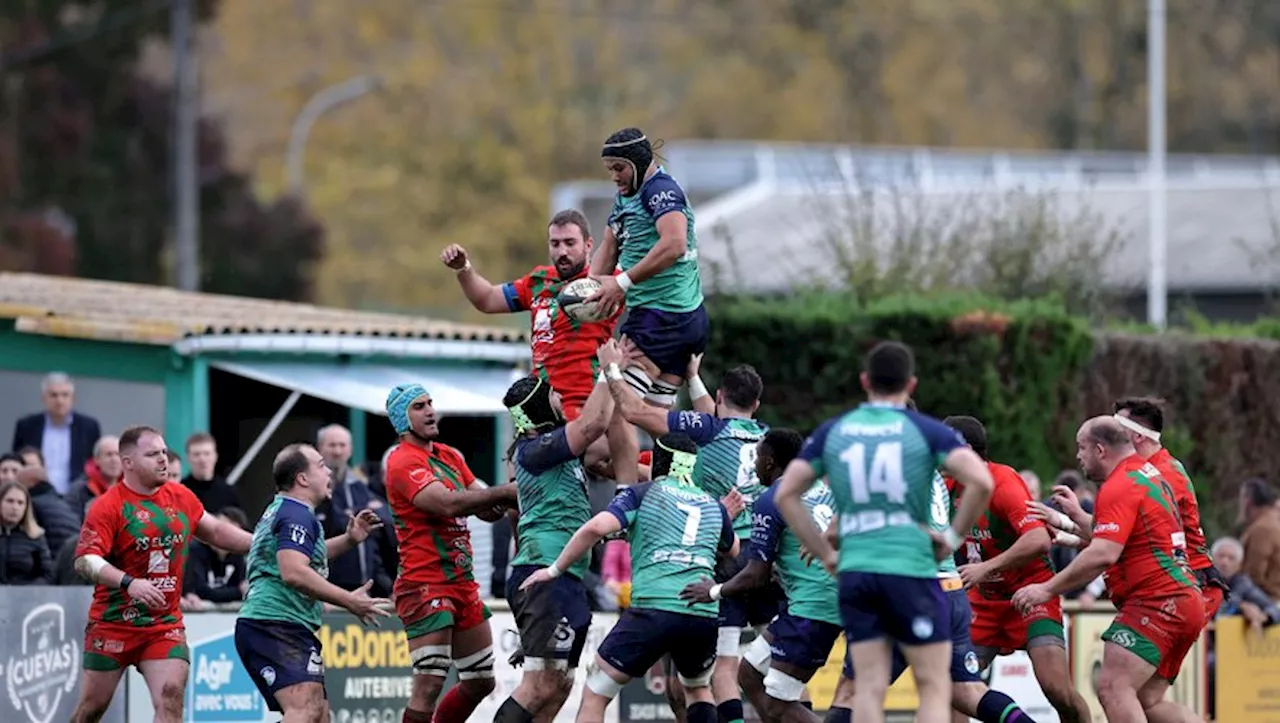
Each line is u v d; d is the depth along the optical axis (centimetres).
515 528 4541
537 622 4156
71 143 14750
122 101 14950
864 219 8706
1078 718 4569
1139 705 4397
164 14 14988
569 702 5200
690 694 4272
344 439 5319
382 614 4456
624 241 3938
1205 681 5588
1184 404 7406
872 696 3603
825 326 6519
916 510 3616
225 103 18888
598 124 19912
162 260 15275
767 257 10956
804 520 3688
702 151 15700
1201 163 16388
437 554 4409
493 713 5131
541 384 4175
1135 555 4406
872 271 7919
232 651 4962
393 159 18825
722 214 12494
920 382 6619
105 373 6425
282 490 4381
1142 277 11044
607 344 3981
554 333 4206
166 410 6319
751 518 4422
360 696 5044
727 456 4416
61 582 5047
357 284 18075
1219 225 12306
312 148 18825
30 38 14675
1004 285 8200
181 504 4509
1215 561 5900
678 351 3972
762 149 15550
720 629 4497
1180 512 4594
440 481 4366
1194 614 4403
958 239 8344
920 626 3581
